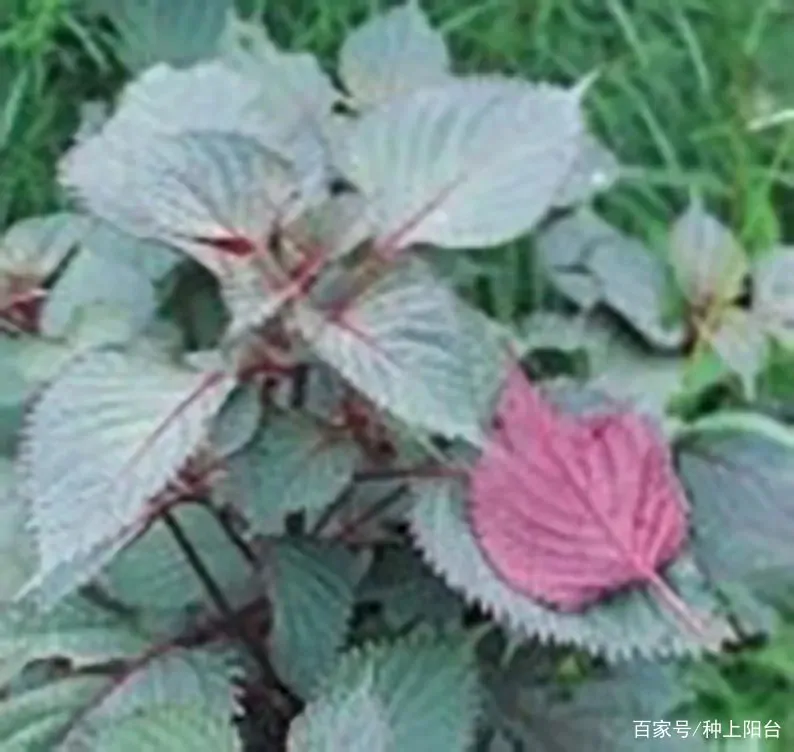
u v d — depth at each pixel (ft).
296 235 3.24
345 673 3.40
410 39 3.87
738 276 4.02
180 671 3.46
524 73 4.83
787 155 4.77
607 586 3.23
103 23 4.73
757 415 4.09
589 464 3.25
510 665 3.63
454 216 3.28
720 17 4.88
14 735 3.48
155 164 3.20
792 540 3.43
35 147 4.72
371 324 3.23
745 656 4.24
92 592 3.57
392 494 3.56
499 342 3.47
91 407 3.23
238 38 4.19
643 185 4.71
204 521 3.61
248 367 3.32
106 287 3.52
